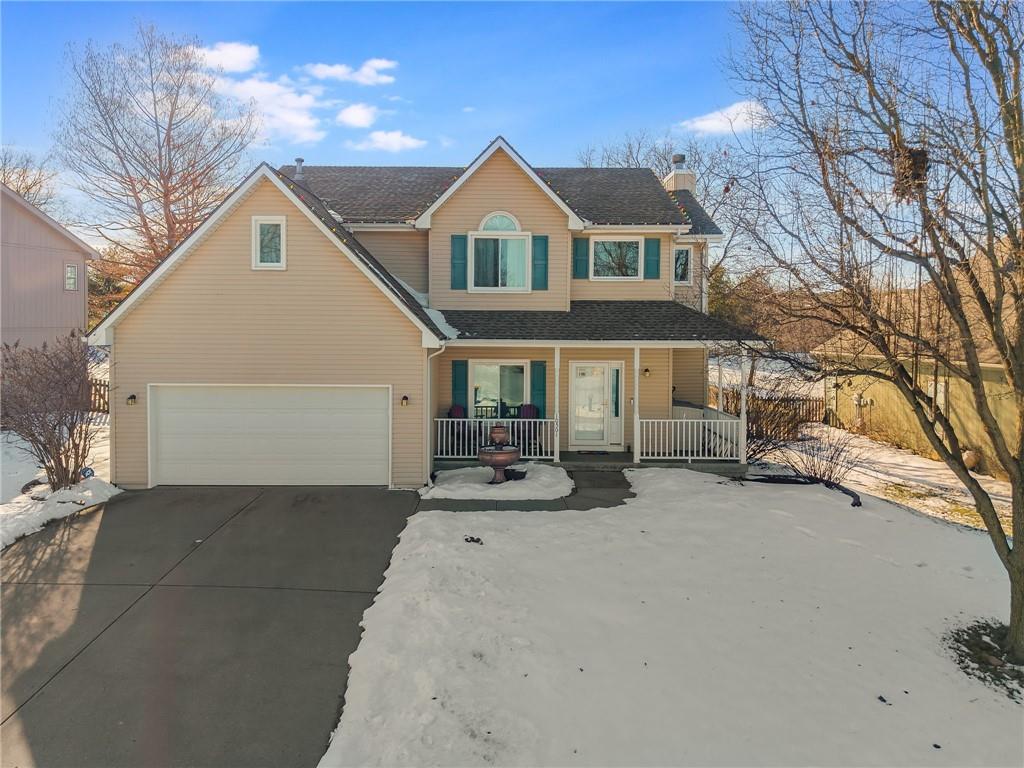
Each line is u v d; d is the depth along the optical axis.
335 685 5.49
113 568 7.91
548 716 5.04
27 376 10.88
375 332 11.80
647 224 15.09
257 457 11.88
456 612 6.56
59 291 23.02
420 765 4.47
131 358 11.64
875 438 20.08
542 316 14.46
